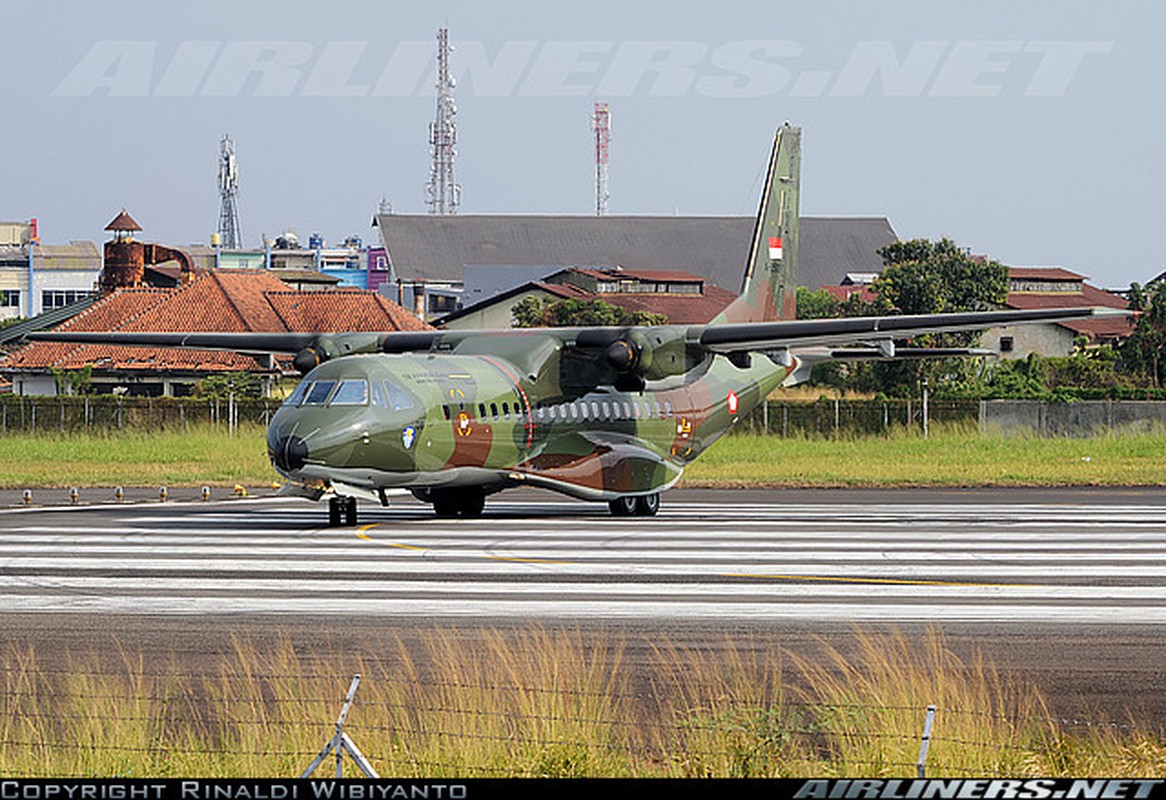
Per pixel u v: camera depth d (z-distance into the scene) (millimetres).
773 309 143375
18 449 182750
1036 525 108500
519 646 57844
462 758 38844
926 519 113875
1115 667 54625
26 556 86375
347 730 41188
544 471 114312
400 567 81562
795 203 145875
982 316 112812
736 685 50188
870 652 53562
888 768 38812
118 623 63344
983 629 62594
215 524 106812
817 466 173625
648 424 121938
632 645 58531
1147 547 93250
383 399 102562
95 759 39438
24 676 51562
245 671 52469
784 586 74875
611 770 38469
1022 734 42969
